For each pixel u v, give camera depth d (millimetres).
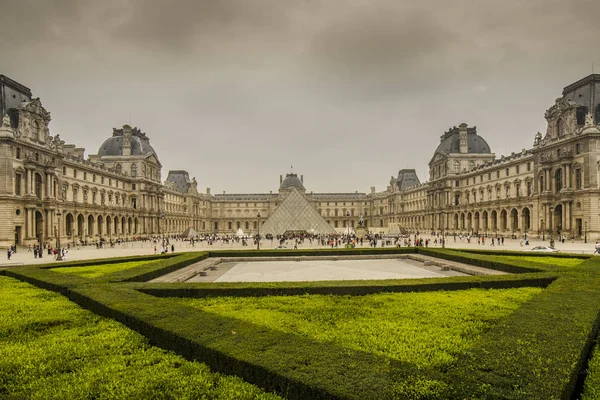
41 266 38281
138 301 19844
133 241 131375
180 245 100812
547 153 102438
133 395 10977
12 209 82688
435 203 170875
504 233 124188
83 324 18031
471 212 145250
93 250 80438
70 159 110125
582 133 89250
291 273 40906
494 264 37250
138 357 13836
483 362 11344
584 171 89562
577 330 14492
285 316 19234
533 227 109312
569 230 93938
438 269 43156
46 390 11258
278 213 134000
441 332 16250
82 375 12289
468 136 165625
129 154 152125
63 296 24406
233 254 55156
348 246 76000
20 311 20406
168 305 18922
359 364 11367
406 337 15539
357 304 21672
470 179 151000
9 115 87438
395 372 10844
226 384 11336
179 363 13320
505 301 22141
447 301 22109
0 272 34312
